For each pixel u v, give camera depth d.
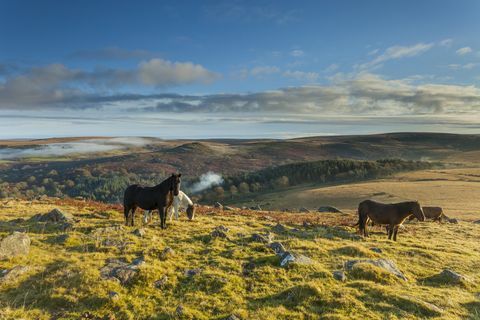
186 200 22.72
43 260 13.09
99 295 10.43
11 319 9.06
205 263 13.75
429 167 193.25
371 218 21.52
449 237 23.89
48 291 10.63
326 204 101.56
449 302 11.05
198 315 9.79
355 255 16.14
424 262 16.02
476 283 13.48
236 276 12.44
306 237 19.80
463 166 197.25
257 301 10.84
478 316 10.25
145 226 19.48
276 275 12.76
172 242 16.41
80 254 13.81
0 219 20.20
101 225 18.86
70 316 9.53
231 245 16.28
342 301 10.66
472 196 87.38
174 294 11.12
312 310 10.30
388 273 13.33
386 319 9.83
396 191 105.00
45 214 19.91
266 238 17.42
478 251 19.73
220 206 34.56
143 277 11.68
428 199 86.81
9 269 11.84
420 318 9.95
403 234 23.34
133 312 9.92
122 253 14.27
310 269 13.30
